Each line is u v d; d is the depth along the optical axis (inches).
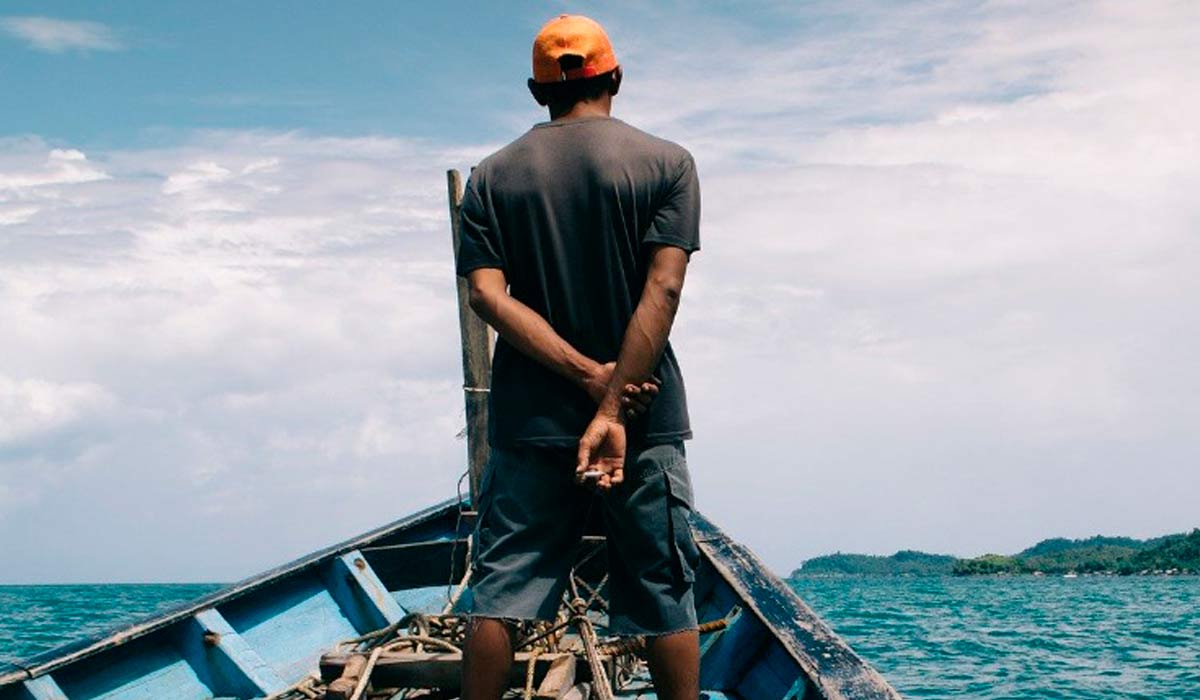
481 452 221.9
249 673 162.2
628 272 84.7
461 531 245.4
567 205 83.9
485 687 85.2
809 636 140.3
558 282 84.5
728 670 164.9
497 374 87.8
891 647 1046.4
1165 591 3816.4
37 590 4389.8
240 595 183.8
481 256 86.0
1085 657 938.7
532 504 85.6
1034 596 3240.7
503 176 85.9
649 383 83.4
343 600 210.5
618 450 81.8
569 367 83.3
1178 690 702.5
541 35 89.4
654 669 87.5
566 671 119.6
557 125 86.8
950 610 2080.5
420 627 144.2
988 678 764.0
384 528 238.8
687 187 85.5
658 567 86.1
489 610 84.7
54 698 137.8
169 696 158.2
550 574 86.4
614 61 90.4
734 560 185.6
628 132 86.0
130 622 162.6
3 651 895.1
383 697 124.6
